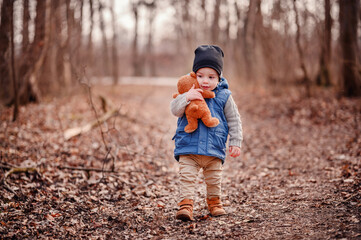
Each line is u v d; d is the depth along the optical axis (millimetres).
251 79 19344
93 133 6941
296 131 8000
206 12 24781
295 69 14625
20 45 8695
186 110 2904
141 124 8750
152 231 2840
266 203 3400
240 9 21531
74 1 11812
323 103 10062
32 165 4598
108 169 4871
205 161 2979
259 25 15617
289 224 2732
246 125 9359
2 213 3186
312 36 14430
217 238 2607
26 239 2756
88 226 3025
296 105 10750
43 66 10234
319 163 5086
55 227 2977
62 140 6160
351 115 8484
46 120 7574
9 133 6156
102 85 15594
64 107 9273
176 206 3488
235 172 5094
